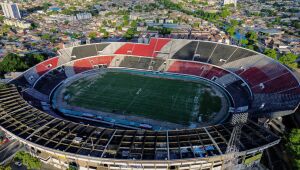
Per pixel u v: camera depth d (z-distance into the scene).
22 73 110.50
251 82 101.44
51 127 67.75
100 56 135.50
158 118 87.88
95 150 59.03
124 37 182.62
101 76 122.38
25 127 67.88
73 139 62.62
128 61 132.88
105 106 96.25
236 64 115.19
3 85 96.75
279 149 71.75
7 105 79.31
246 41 160.12
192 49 131.38
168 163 55.50
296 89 84.31
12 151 72.19
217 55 124.25
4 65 127.50
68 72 122.88
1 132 80.06
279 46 156.38
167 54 132.12
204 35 181.75
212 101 97.81
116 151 58.28
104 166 61.97
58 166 67.75
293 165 61.19
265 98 88.00
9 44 171.25
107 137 63.41
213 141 60.25
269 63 107.00
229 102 96.50
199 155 56.88
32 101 93.50
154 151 58.09
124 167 60.81
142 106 95.62
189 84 112.69
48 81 112.31
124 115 90.19
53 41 177.62
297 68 126.62
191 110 92.12
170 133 64.31
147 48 137.75
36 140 62.47
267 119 74.31
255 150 57.75
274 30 194.62
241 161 62.06
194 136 62.88
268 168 65.00
